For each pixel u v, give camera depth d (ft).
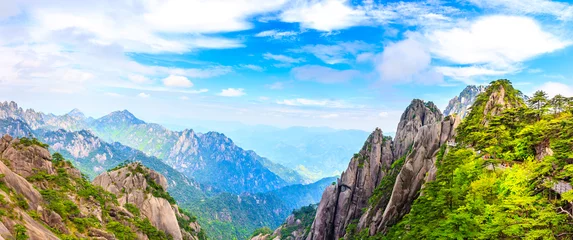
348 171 444.14
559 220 144.15
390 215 319.27
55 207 279.28
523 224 147.33
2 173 246.47
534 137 217.56
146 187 426.10
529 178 176.45
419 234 202.80
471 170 219.00
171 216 422.41
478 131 275.39
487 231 158.30
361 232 356.59
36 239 211.61
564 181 164.76
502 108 299.79
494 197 189.47
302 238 585.22
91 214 319.88
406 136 435.12
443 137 328.90
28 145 334.24
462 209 178.29
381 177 427.33
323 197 461.37
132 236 331.77
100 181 415.64
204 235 561.02
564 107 253.65
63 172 350.43
